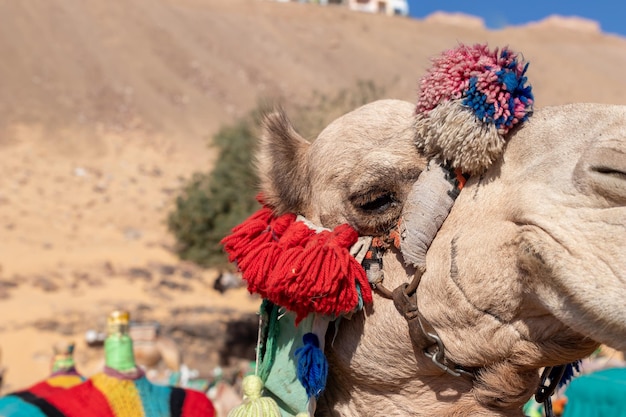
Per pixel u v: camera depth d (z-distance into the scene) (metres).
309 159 3.23
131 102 66.25
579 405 4.93
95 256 37.75
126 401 6.41
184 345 28.69
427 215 2.82
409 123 3.01
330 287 2.86
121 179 52.66
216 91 74.31
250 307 32.88
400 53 97.12
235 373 17.61
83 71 69.19
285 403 3.12
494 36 114.25
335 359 3.10
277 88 79.12
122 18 81.88
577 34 120.06
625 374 4.82
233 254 3.11
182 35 83.31
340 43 94.50
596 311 2.25
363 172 2.99
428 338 2.80
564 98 91.69
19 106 60.19
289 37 93.06
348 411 3.13
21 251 37.62
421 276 2.83
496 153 2.72
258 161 3.42
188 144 62.16
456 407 2.90
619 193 2.32
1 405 6.28
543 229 2.45
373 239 2.98
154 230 44.69
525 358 2.67
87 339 20.77
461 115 2.71
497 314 2.67
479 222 2.71
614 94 97.50
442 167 2.86
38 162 52.53
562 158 2.55
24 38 71.44
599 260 2.29
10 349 26.98
